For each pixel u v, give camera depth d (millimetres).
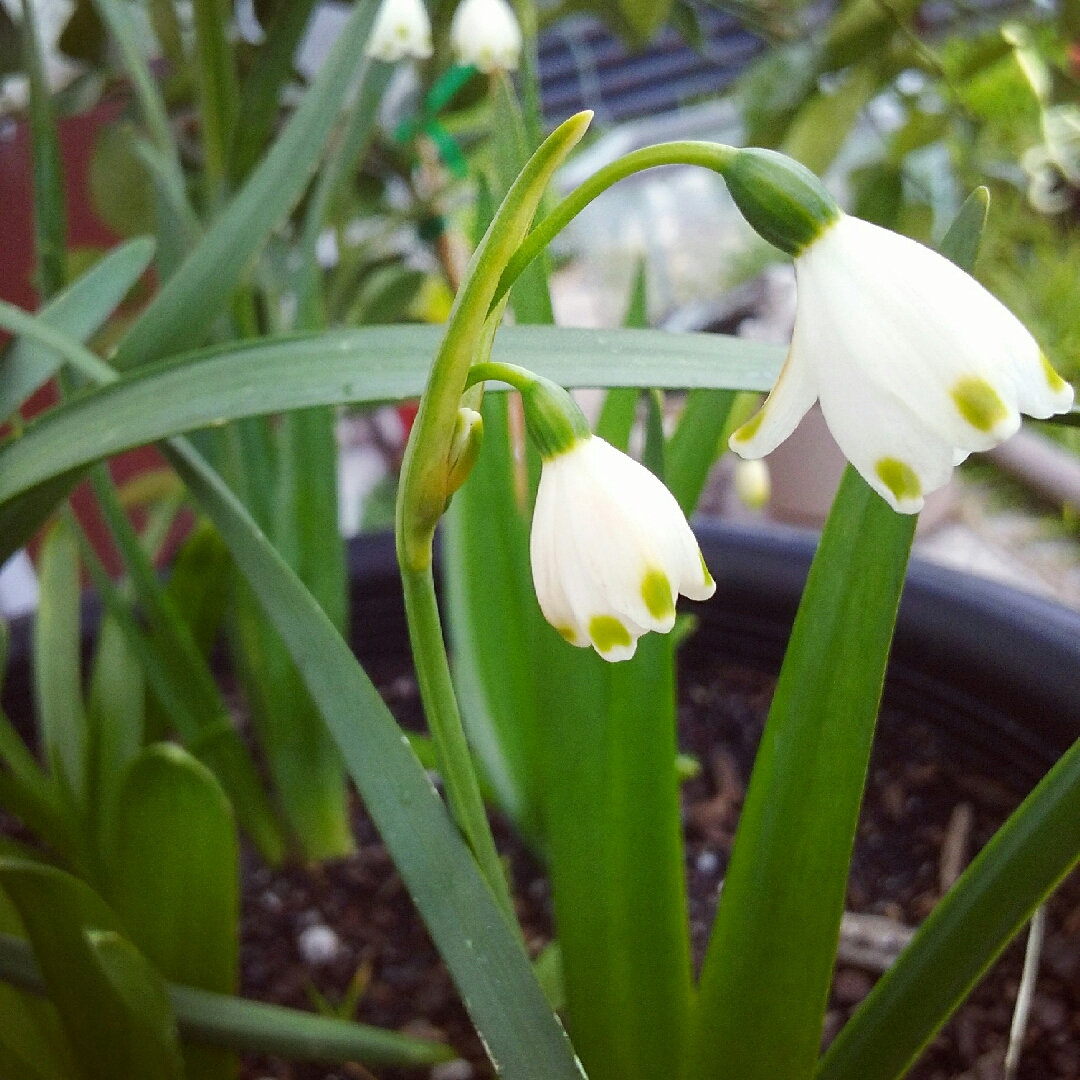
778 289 409
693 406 150
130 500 246
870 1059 106
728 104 428
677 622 170
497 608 168
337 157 167
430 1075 154
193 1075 139
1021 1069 141
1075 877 164
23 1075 127
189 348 131
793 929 110
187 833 126
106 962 112
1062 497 296
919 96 258
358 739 99
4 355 129
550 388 79
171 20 221
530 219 74
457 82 229
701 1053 116
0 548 124
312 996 167
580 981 123
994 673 168
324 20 337
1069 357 326
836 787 107
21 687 213
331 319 234
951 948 100
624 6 227
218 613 188
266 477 184
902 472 72
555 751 120
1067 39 249
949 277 73
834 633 107
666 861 118
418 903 94
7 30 228
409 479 83
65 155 274
